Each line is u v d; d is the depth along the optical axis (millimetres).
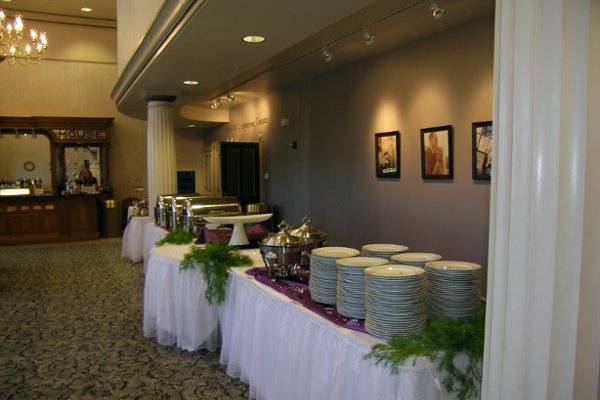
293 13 3350
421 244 5508
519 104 1297
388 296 1928
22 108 10742
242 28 3709
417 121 5461
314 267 2422
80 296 5734
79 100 11211
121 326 4578
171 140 6965
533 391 1330
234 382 3307
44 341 4199
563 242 1294
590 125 1287
